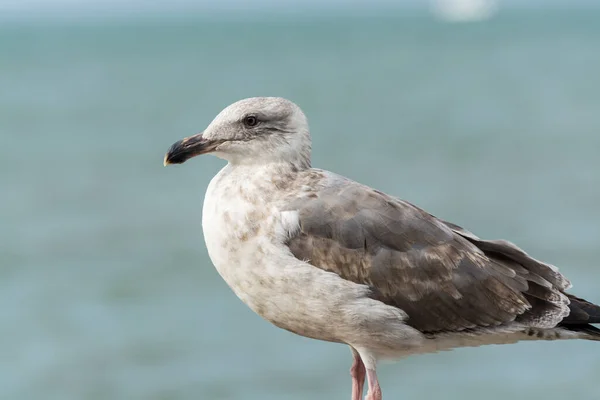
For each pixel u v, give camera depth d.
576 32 156.00
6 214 30.64
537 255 23.44
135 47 145.25
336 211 7.88
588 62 88.31
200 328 19.42
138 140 46.22
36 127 52.22
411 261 7.93
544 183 33.09
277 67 93.38
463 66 89.19
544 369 16.75
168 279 23.05
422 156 39.59
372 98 63.94
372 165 37.66
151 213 30.25
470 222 27.62
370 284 7.86
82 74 89.94
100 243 26.66
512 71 82.12
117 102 64.19
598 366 16.81
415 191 32.38
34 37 199.38
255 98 8.33
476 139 43.81
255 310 8.05
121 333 19.36
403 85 72.62
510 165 36.84
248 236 7.73
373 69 88.81
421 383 16.36
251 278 7.79
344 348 18.05
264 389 16.34
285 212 7.79
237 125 8.11
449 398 15.73
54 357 18.39
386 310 7.84
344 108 58.56
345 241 7.82
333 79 78.69
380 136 45.66
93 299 21.72
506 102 58.81
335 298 7.71
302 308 7.80
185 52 127.19
